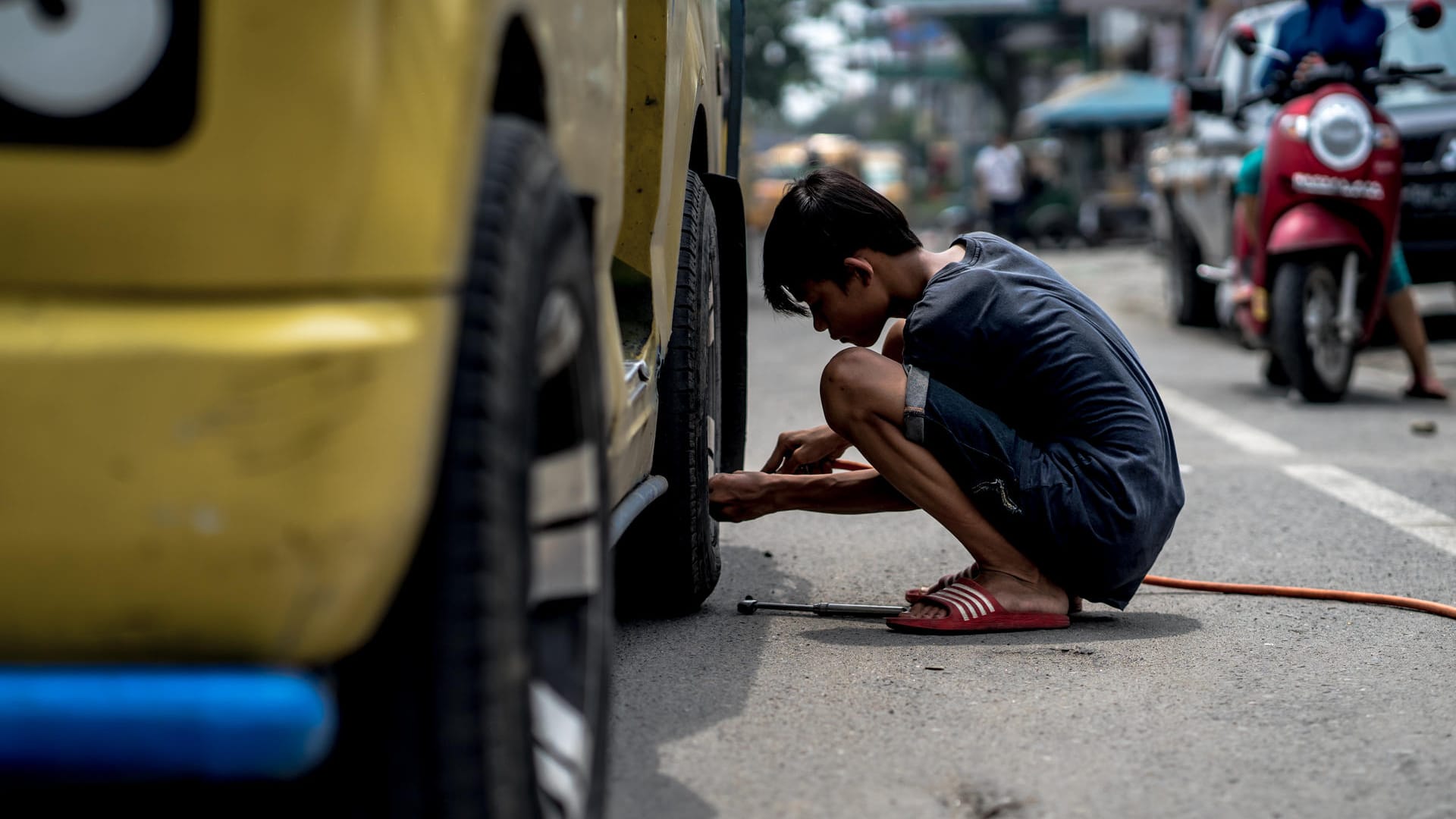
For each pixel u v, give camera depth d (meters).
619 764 2.31
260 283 1.30
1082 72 45.28
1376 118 6.46
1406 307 6.76
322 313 1.30
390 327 1.32
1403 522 4.27
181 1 1.28
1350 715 2.56
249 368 1.27
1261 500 4.61
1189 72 21.06
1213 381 7.65
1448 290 12.34
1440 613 3.29
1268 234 6.58
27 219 1.28
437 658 1.46
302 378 1.28
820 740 2.43
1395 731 2.48
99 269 1.29
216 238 1.29
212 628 1.31
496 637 1.47
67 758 1.31
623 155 2.34
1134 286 15.34
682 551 3.16
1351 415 6.37
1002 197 24.19
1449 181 8.14
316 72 1.29
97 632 1.31
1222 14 24.02
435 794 1.48
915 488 3.10
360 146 1.31
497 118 1.68
